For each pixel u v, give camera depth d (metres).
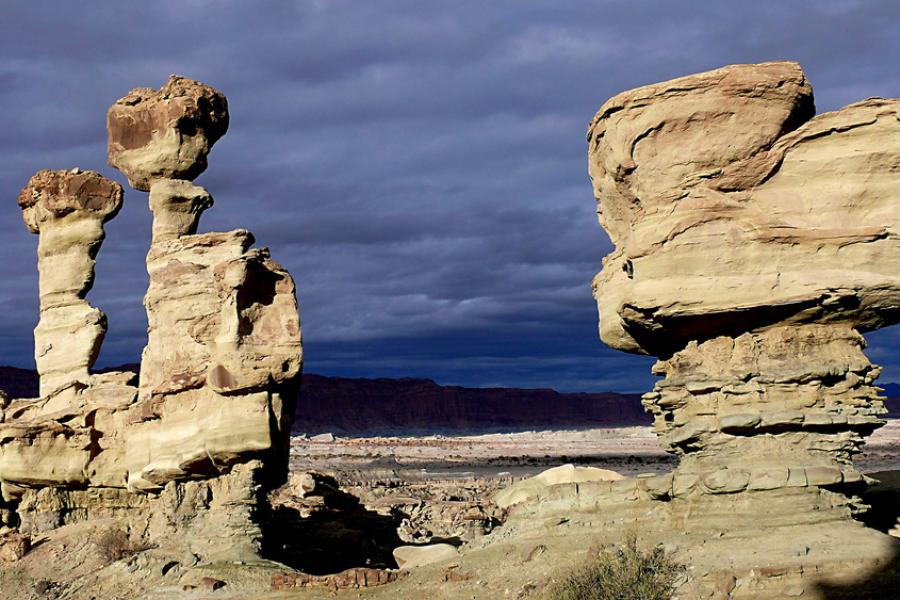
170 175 33.88
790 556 21.42
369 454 133.75
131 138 34.12
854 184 23.22
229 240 32.56
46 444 34.19
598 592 21.62
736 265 23.03
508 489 41.00
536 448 157.00
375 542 37.22
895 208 23.16
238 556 29.59
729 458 23.52
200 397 31.34
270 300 30.73
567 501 26.23
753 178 23.47
